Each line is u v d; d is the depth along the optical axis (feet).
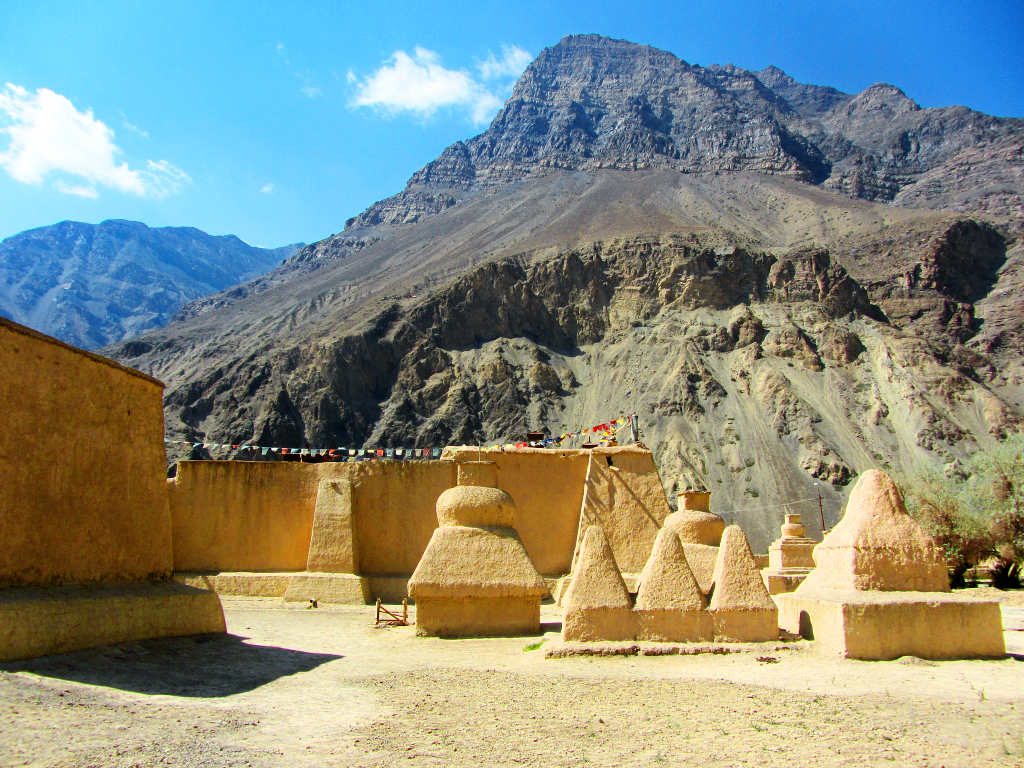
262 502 86.02
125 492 51.88
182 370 398.01
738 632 50.11
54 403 45.70
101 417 49.96
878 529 50.44
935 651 46.57
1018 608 75.77
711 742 31.58
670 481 269.85
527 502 84.94
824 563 52.70
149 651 44.42
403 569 84.64
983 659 46.29
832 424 295.28
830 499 256.73
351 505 83.10
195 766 27.68
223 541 85.05
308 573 80.23
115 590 47.75
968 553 96.02
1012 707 36.17
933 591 49.47
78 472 47.32
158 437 56.54
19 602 38.73
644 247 388.98
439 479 86.43
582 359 362.53
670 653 48.44
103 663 39.99
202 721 33.06
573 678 42.83
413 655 51.72
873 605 46.80
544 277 386.52
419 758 29.58
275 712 35.68
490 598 59.67
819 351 332.80
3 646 36.63
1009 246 431.02
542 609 74.43
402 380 344.90
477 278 379.55
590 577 51.13
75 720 31.07
